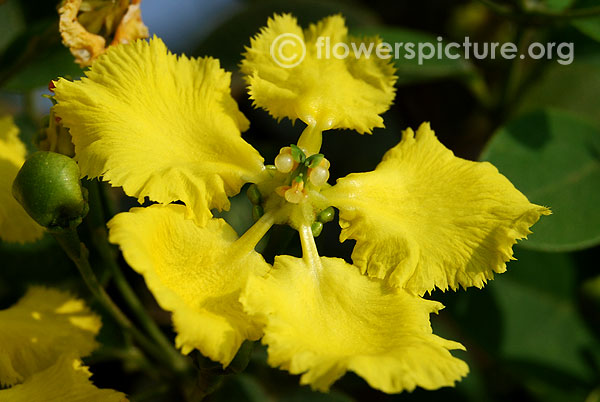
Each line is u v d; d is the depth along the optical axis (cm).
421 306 12
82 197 12
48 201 12
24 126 14
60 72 14
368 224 12
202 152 12
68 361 12
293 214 12
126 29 13
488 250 12
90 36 13
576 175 14
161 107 12
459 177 12
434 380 11
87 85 12
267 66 13
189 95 12
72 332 13
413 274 12
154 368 14
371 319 12
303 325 12
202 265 12
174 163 12
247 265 12
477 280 12
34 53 14
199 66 12
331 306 12
